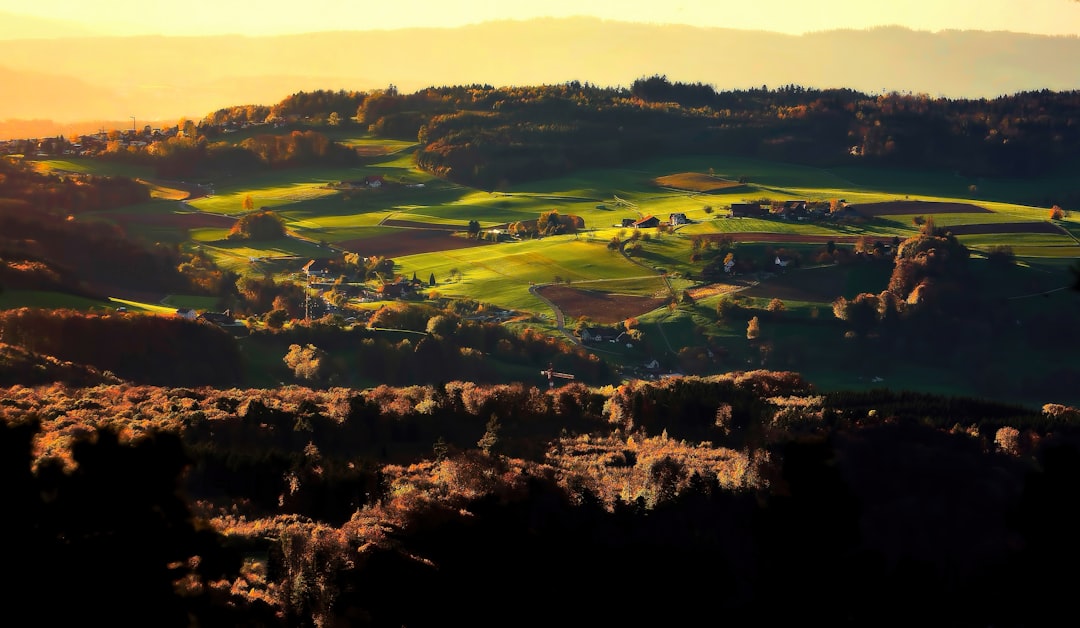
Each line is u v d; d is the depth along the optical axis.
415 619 185.50
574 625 187.12
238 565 150.62
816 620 159.62
